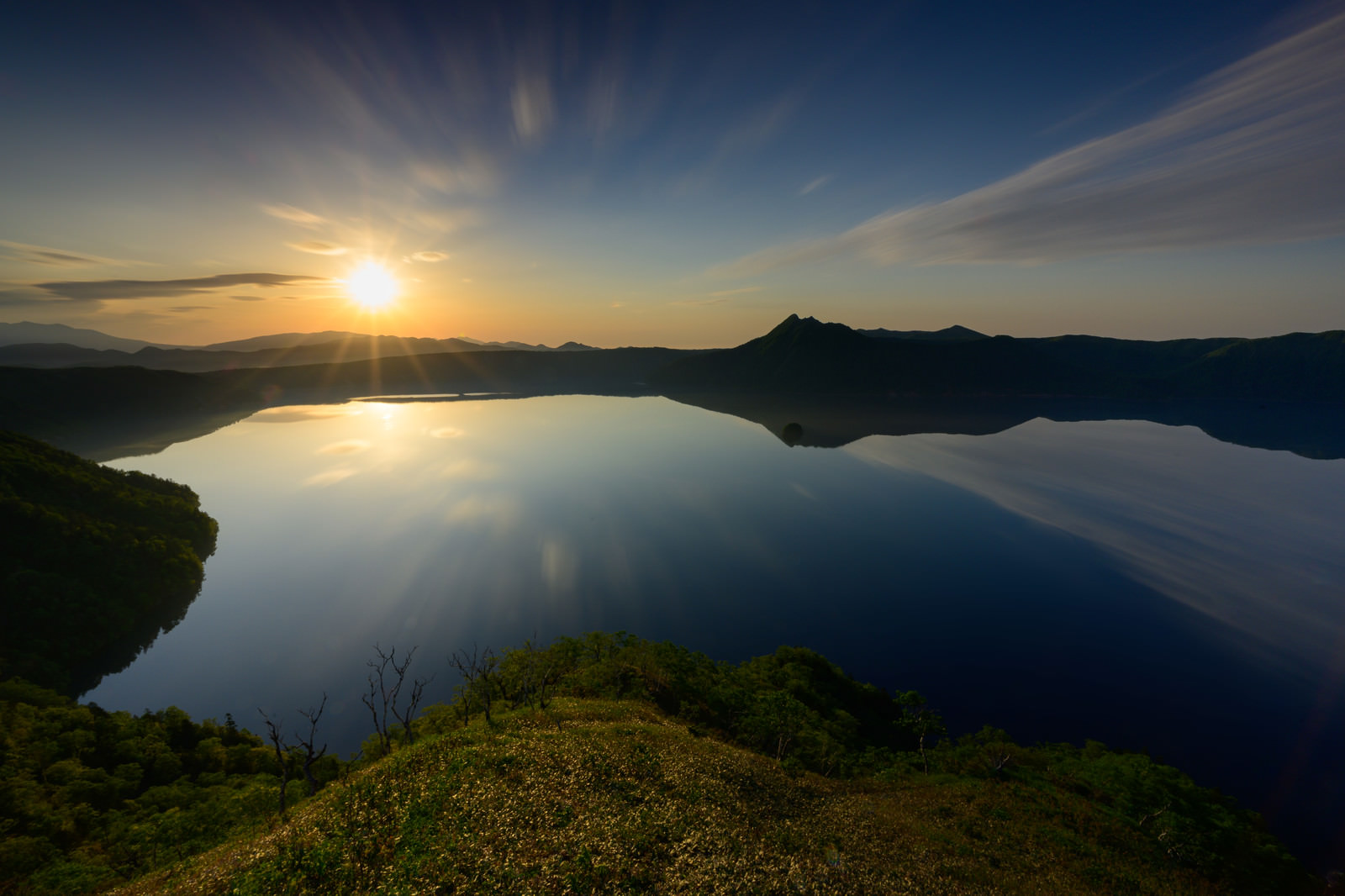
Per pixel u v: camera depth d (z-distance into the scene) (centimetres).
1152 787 8206
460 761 3044
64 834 7100
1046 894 3428
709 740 5662
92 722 11081
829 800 4456
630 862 2256
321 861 2070
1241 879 6075
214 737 11906
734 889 2227
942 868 3400
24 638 16588
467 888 1936
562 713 5184
